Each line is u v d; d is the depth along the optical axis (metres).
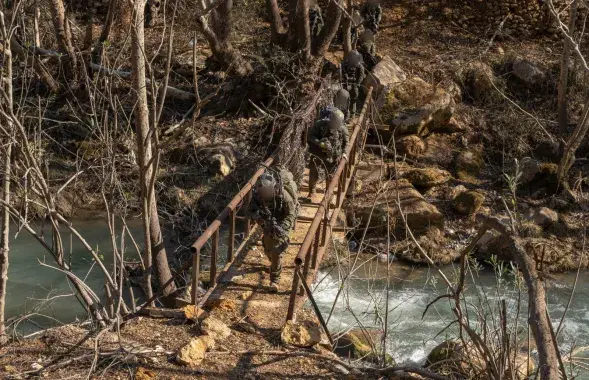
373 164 15.52
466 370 6.86
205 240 7.62
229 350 6.96
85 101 16.28
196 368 6.61
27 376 6.44
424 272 13.01
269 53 17.84
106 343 6.96
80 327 7.42
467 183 16.31
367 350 8.56
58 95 16.39
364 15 18.86
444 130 17.72
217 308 7.88
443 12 21.98
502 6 21.34
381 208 13.81
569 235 14.42
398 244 13.58
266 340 7.22
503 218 14.80
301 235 10.09
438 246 13.75
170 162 16.33
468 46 20.80
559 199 15.34
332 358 6.89
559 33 20.94
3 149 7.29
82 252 13.34
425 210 13.98
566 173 15.69
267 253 8.36
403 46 20.94
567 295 12.30
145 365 6.62
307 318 7.81
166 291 9.88
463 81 19.14
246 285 8.48
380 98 17.22
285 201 8.15
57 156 15.45
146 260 8.33
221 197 15.69
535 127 17.70
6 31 7.64
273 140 16.89
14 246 13.41
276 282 8.38
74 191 14.57
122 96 15.97
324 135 10.66
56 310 11.11
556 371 3.63
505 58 19.77
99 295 11.55
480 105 18.72
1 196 7.95
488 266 13.38
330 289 11.51
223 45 18.56
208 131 17.41
